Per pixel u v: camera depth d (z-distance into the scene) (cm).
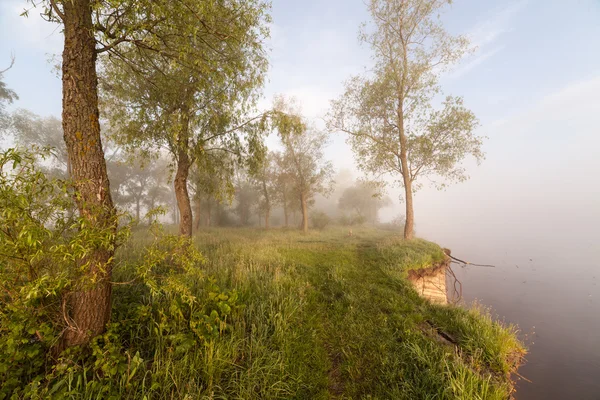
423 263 990
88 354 276
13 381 229
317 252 1159
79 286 259
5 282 225
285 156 2283
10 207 202
